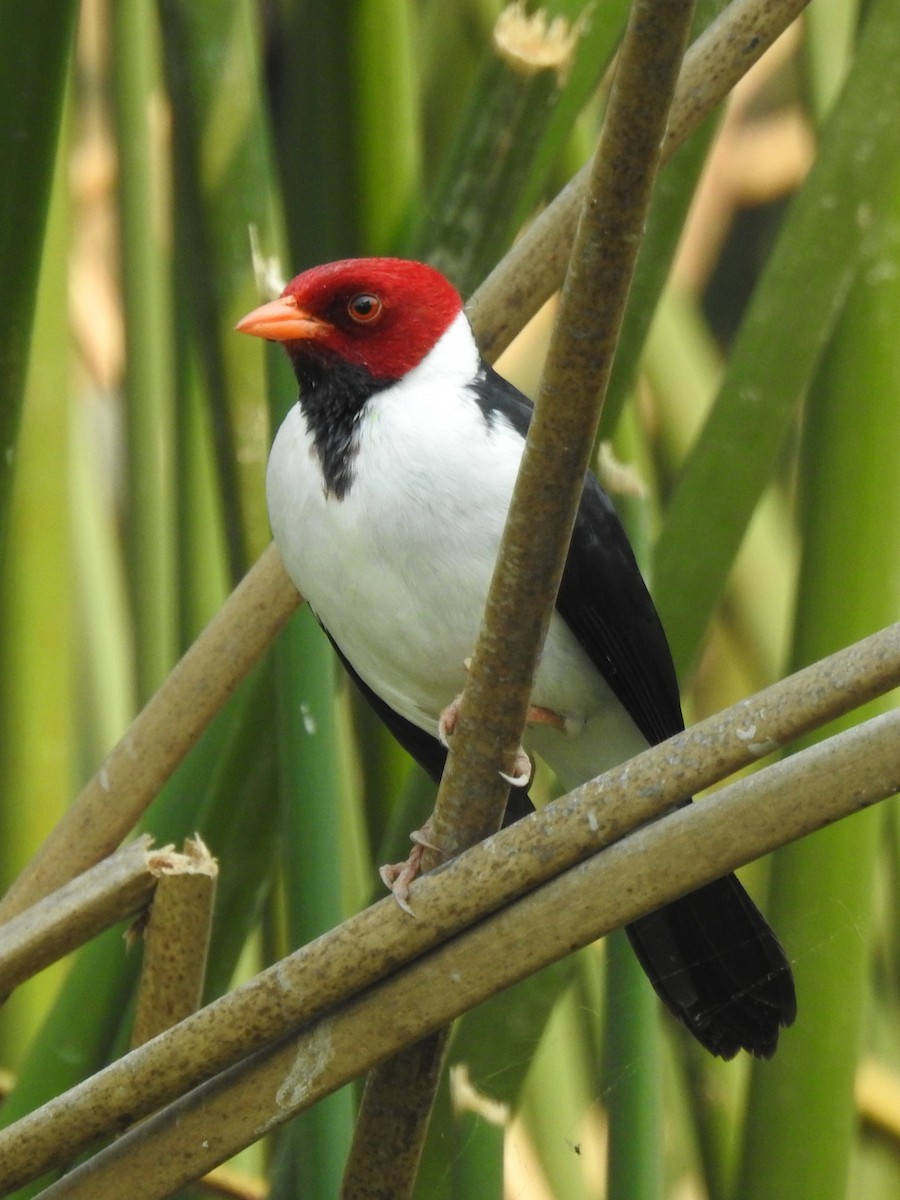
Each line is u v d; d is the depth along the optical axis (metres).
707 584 3.41
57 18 3.38
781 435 3.41
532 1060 3.41
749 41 3.38
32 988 3.47
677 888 3.32
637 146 3.30
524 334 3.64
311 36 3.46
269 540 3.45
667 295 3.57
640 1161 3.39
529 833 3.33
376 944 3.33
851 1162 3.42
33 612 3.47
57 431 3.48
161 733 3.39
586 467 3.32
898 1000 3.51
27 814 3.47
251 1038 3.33
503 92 3.41
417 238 3.43
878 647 3.31
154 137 3.57
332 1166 3.38
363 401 3.42
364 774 3.47
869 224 3.41
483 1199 3.38
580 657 3.44
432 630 3.42
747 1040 3.40
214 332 3.44
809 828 3.31
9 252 3.38
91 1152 3.42
